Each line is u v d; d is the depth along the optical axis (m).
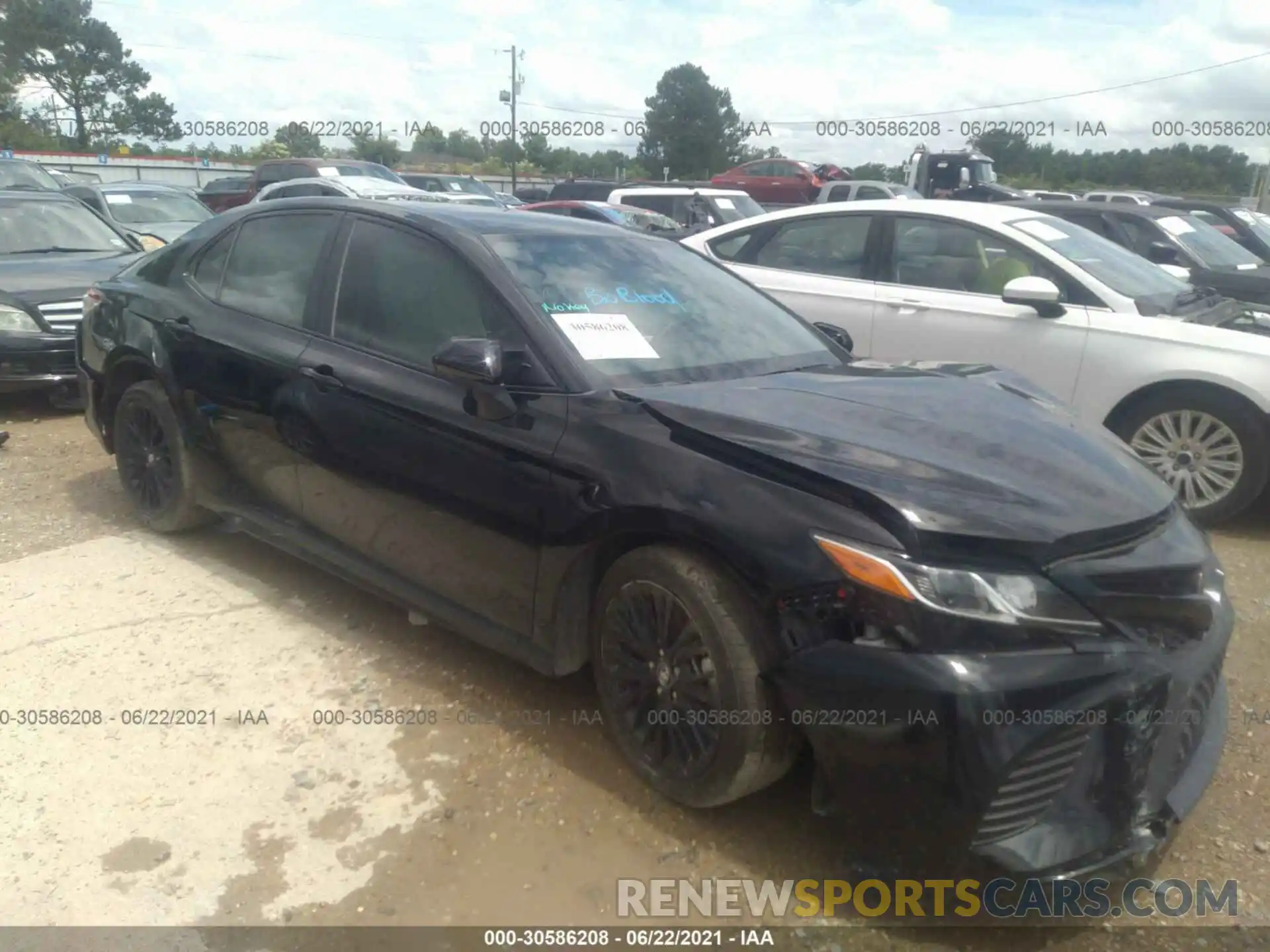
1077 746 2.48
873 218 6.57
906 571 2.46
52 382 6.95
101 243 8.44
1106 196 20.97
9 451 6.32
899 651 2.44
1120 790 2.54
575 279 3.67
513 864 2.80
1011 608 2.44
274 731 3.33
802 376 3.56
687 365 3.50
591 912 2.64
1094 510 2.68
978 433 3.01
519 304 3.41
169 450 4.63
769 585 2.61
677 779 2.92
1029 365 5.82
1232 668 4.00
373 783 3.10
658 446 2.94
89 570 4.46
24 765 3.11
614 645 3.07
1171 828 2.68
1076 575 2.52
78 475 5.83
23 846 2.79
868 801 2.54
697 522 2.75
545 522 3.13
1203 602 2.72
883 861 2.61
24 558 4.58
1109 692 2.47
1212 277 8.20
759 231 7.07
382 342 3.74
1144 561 2.63
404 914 2.61
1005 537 2.49
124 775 3.08
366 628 4.02
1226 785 3.27
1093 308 5.71
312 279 4.07
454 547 3.45
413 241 3.79
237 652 3.80
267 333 4.11
